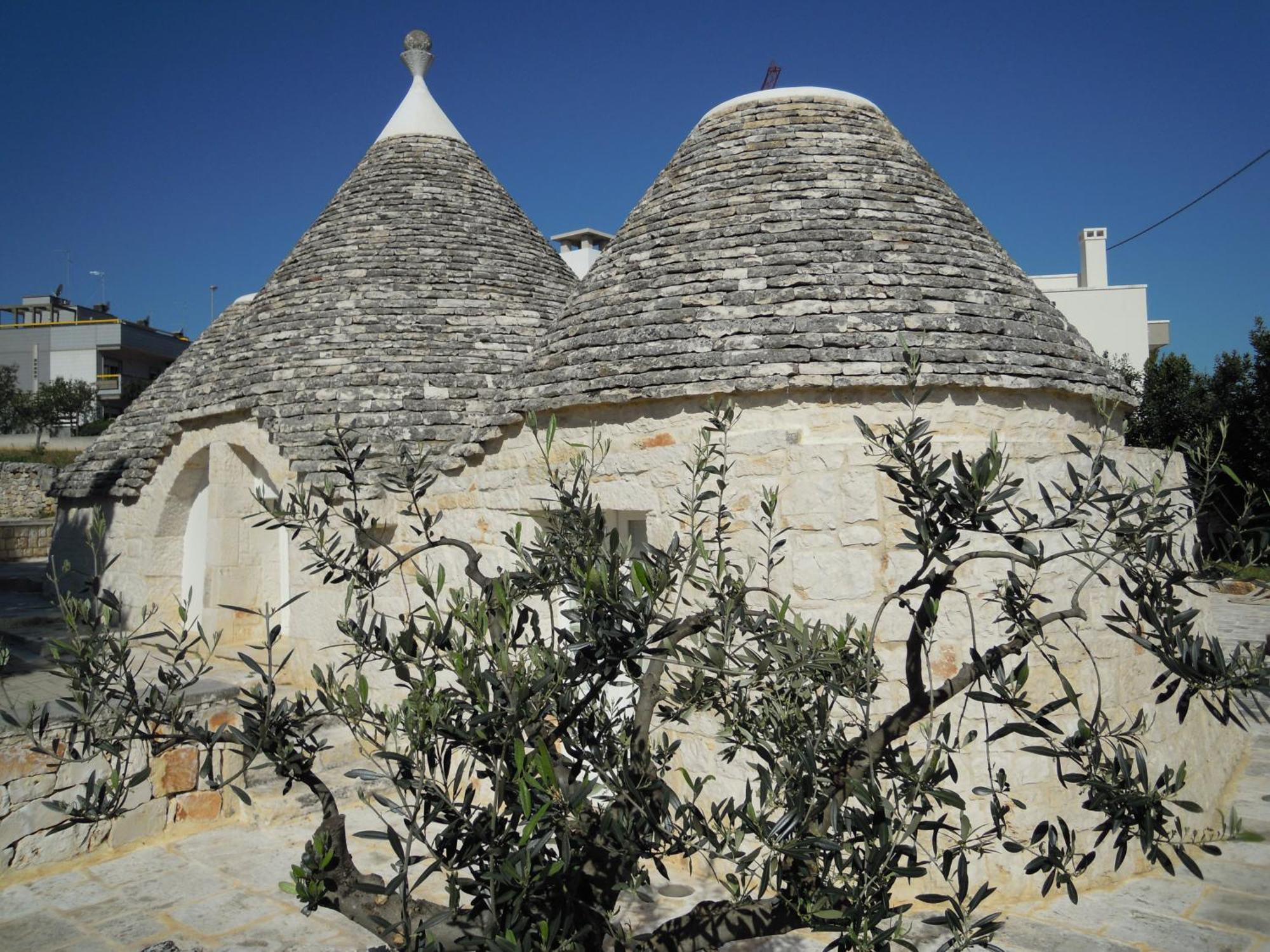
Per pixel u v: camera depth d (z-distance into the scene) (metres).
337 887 3.57
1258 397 24.81
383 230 12.90
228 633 11.35
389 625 9.55
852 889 2.89
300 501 4.34
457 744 3.07
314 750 3.86
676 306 8.05
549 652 3.13
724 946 6.08
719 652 3.31
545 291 13.13
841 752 3.34
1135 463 8.13
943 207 8.92
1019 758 6.64
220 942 6.34
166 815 8.16
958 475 3.01
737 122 9.55
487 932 2.86
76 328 57.34
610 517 8.55
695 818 3.40
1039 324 8.13
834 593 6.86
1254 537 2.88
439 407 10.79
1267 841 7.89
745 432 7.34
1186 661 2.74
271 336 11.83
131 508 13.33
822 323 7.54
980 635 6.70
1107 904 6.64
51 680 9.97
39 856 7.47
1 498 29.92
